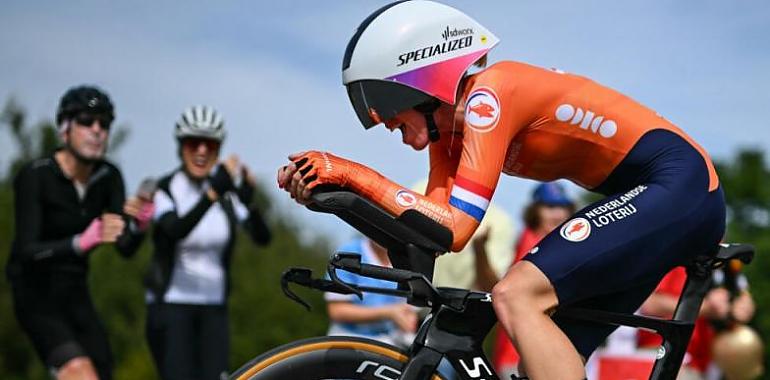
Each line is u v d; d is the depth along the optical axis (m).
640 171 6.53
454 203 6.10
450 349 6.14
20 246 10.12
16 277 10.20
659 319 6.33
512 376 6.32
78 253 10.05
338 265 5.94
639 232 6.18
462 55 6.33
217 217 11.41
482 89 6.24
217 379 11.30
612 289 6.26
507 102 6.26
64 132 10.52
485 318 6.20
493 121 6.19
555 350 5.87
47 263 10.19
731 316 10.40
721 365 10.44
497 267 11.60
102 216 10.12
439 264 11.30
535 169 6.68
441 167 6.74
